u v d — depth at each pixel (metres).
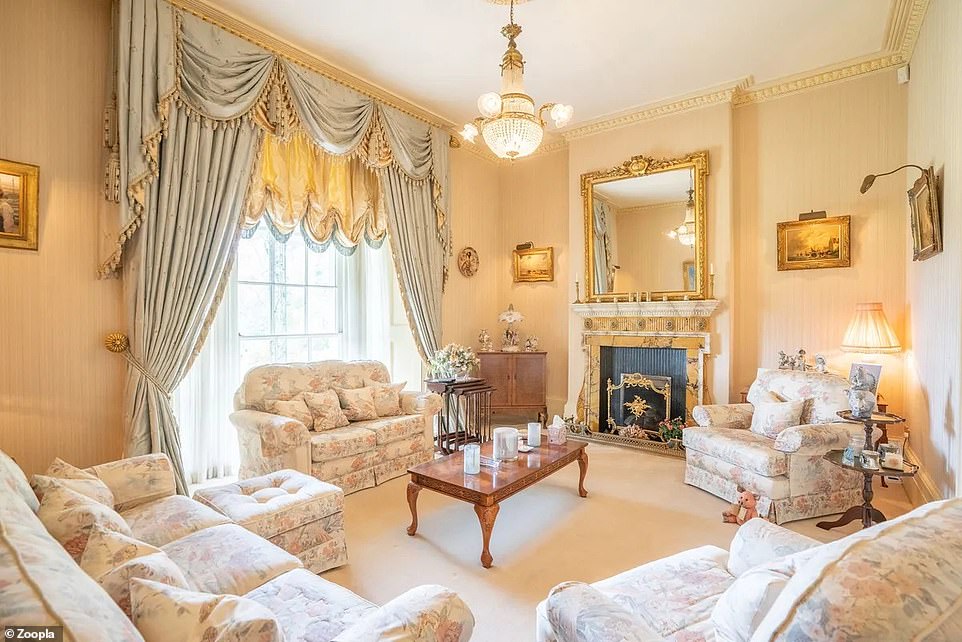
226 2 3.12
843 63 3.96
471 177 5.86
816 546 1.40
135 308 2.95
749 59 3.92
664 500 3.37
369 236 4.75
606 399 5.22
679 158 4.64
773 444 3.12
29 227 2.70
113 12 2.96
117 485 2.13
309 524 2.30
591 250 5.22
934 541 0.75
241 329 4.02
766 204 4.42
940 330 2.82
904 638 0.63
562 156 5.82
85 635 0.68
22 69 2.68
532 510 3.20
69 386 2.84
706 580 1.57
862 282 3.98
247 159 3.46
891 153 3.88
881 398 3.64
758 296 4.45
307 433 3.19
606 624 1.11
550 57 3.87
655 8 3.22
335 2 3.14
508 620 2.03
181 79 3.06
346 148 4.10
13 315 2.65
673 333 4.72
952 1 2.55
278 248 4.25
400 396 4.34
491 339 6.14
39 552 0.84
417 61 3.91
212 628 0.93
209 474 3.76
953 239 2.54
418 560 2.54
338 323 4.68
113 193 2.86
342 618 1.40
